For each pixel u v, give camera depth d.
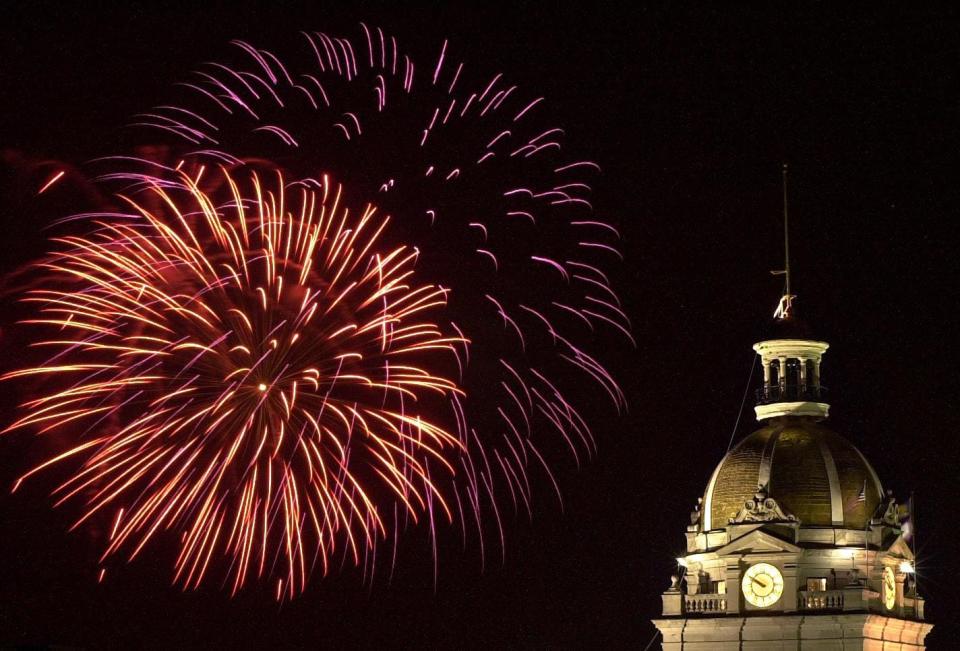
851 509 111.19
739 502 113.06
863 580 108.75
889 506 111.56
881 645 109.12
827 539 110.50
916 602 113.38
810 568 110.25
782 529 110.56
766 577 110.31
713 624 110.38
